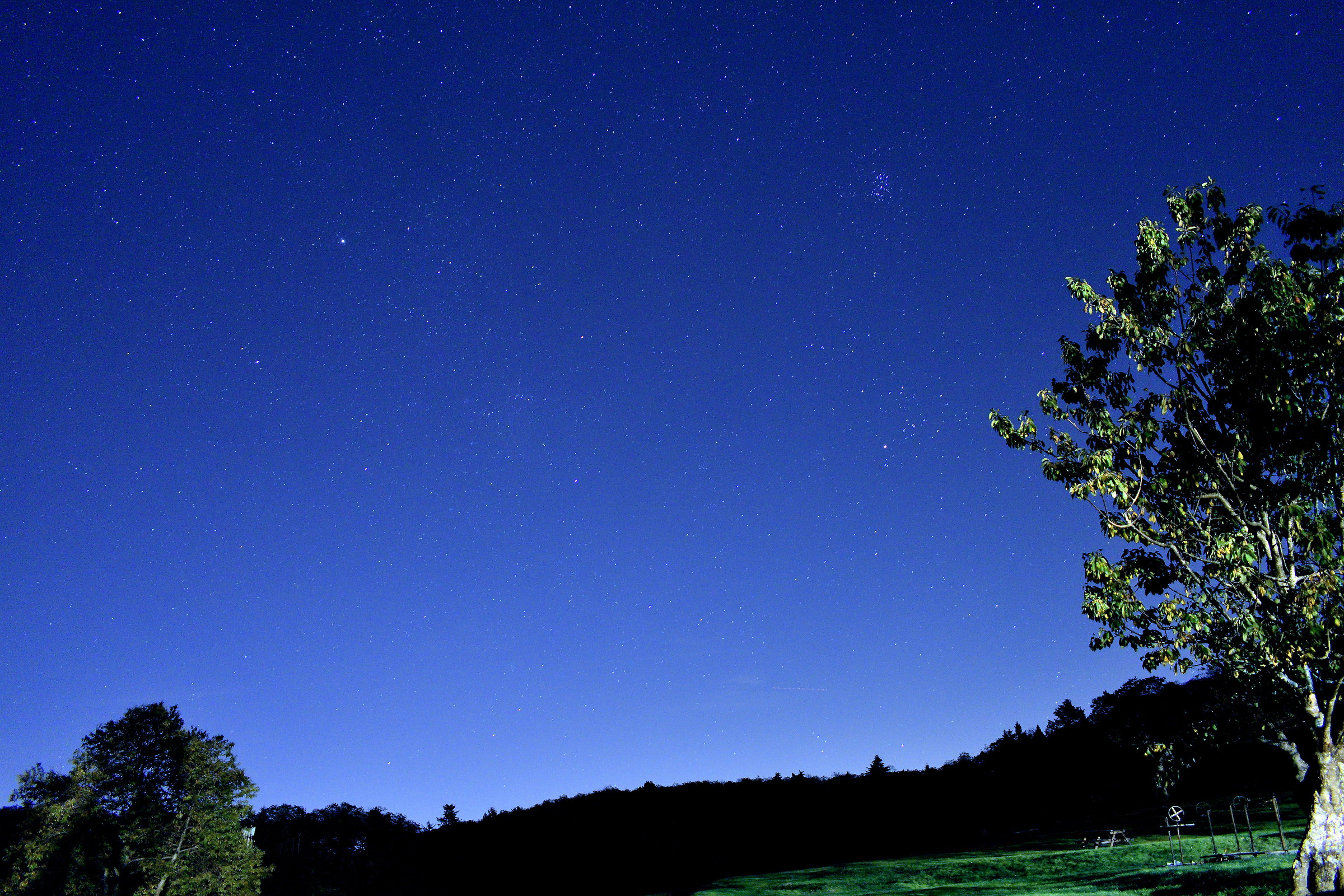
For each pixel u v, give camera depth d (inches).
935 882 1795.0
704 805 3710.6
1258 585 749.3
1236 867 1172.5
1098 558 783.7
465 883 3184.1
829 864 2625.5
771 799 3676.2
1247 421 768.3
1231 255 803.4
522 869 3221.0
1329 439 732.7
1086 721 3533.5
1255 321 747.4
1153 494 804.6
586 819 3754.9
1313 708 736.3
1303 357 726.5
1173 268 826.8
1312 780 728.3
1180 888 1104.8
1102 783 2920.8
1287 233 772.6
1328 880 689.0
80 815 2016.5
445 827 4114.2
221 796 2172.7
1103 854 1737.2
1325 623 717.3
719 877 2706.7
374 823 4195.4
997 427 839.7
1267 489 762.8
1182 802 2429.9
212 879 2063.2
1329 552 713.6
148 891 1983.3
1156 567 793.6
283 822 3969.0
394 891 3198.8
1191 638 761.0
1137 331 800.3
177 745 2185.0
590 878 2992.1
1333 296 738.8
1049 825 2662.4
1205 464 789.2
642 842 3299.7
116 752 2150.6
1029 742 3639.3
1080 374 829.2
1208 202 825.5
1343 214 742.5
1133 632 782.5
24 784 2075.5
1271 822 1806.1
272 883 3289.9
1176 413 801.6
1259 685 754.8
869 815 3223.4
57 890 1937.7
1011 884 1545.3
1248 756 2500.0
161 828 2095.2
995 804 3043.8
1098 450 823.1
